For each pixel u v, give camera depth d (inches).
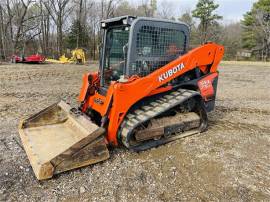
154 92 181.9
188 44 198.8
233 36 1883.6
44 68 653.9
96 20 1531.7
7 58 1011.9
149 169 156.3
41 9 1289.4
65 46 1472.7
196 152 179.2
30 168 152.4
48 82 446.9
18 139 190.2
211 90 212.7
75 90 381.1
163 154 174.9
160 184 142.5
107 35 192.5
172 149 182.1
